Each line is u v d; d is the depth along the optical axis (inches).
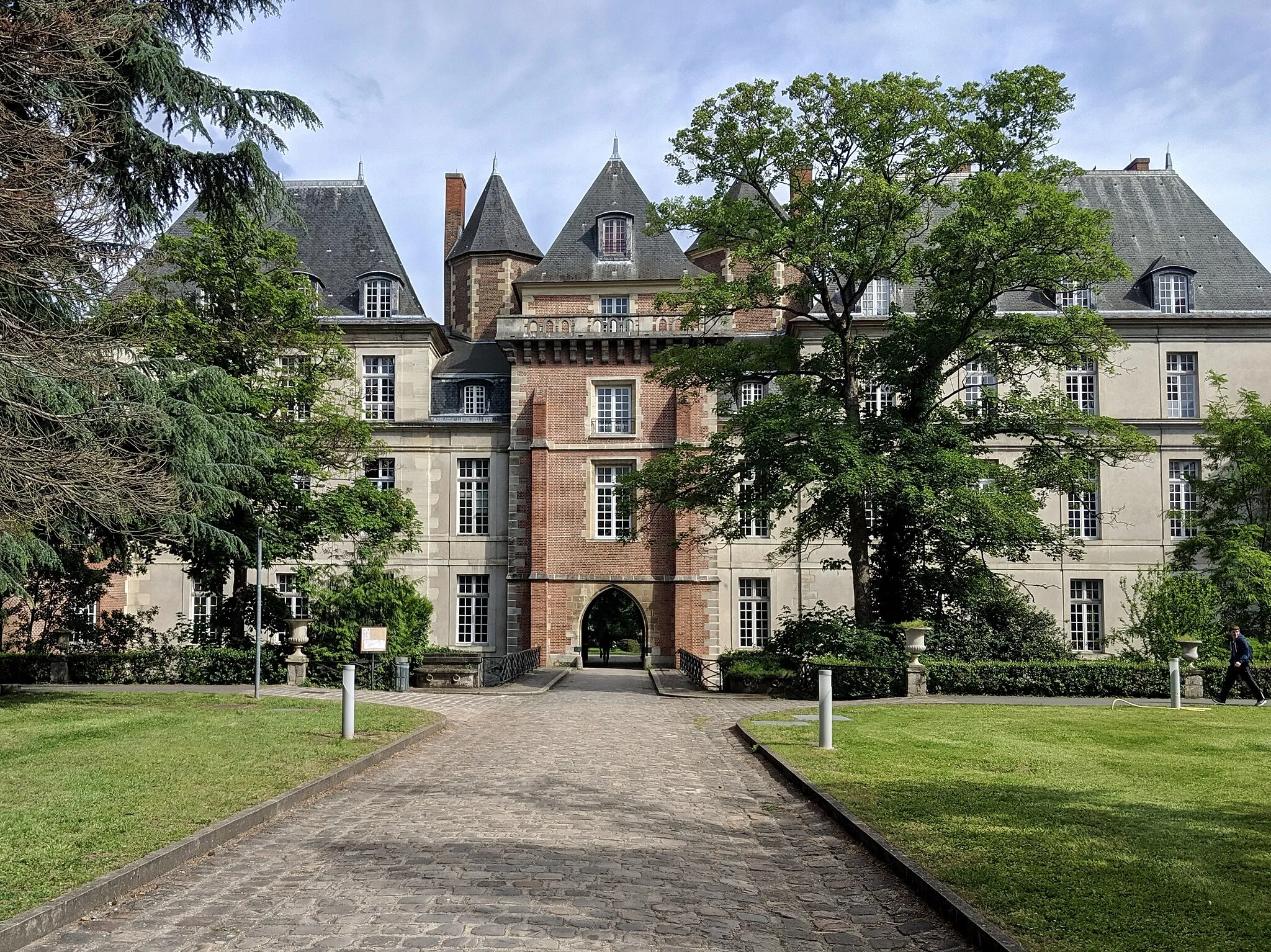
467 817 366.9
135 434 671.8
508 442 1514.5
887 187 884.0
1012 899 247.4
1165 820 340.8
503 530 1503.4
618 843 329.4
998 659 994.1
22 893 248.4
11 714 656.4
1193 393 1455.5
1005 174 901.2
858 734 589.9
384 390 1534.2
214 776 422.6
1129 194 1571.1
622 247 1582.2
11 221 514.3
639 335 1486.2
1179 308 1453.0
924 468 928.9
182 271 1007.0
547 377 1513.3
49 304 597.3
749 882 287.7
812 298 1037.2
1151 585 1133.7
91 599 1106.1
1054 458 1003.3
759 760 528.1
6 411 569.0
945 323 948.0
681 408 1485.0
